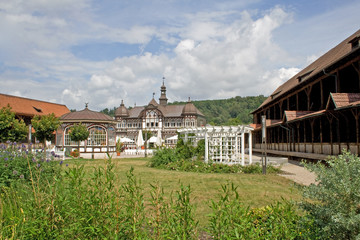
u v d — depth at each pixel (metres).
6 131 27.91
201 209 8.12
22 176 7.73
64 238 4.26
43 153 9.95
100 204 4.54
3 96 53.66
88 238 4.34
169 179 13.60
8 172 8.05
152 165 20.91
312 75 24.17
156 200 4.63
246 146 52.34
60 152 28.94
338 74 21.38
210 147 20.55
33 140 43.88
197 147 21.36
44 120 30.55
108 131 40.47
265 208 5.93
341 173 4.34
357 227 3.97
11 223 4.66
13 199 6.07
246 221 4.15
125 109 89.75
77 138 34.38
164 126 85.44
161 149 22.30
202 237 5.85
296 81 37.53
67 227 4.41
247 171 17.00
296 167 21.17
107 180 4.66
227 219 4.15
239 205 4.36
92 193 4.70
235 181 13.20
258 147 45.62
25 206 5.19
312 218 4.50
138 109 91.62
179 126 84.62
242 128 19.55
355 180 4.20
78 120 38.75
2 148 10.15
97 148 39.28
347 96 18.20
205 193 10.31
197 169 17.55
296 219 4.62
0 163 8.38
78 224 4.26
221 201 4.46
